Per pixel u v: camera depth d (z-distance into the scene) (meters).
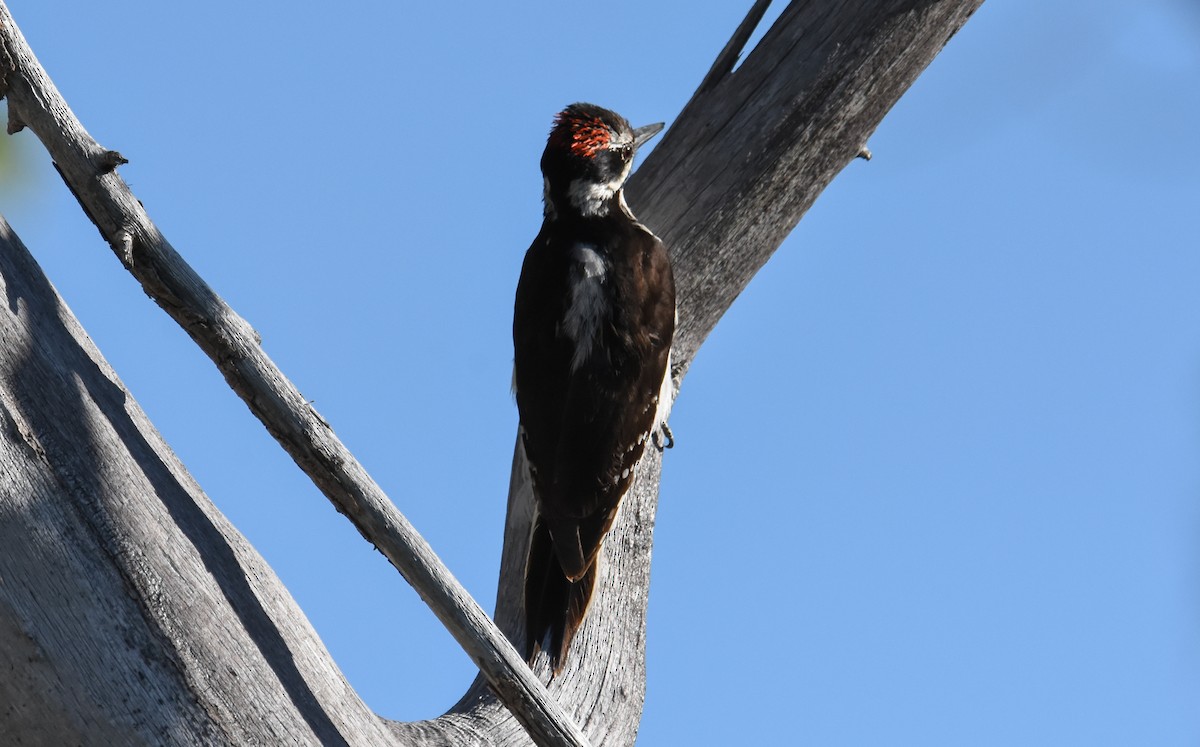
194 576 7.20
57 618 6.80
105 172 7.36
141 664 6.92
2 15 7.12
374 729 7.93
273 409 7.46
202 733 6.98
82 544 6.92
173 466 7.59
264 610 7.52
